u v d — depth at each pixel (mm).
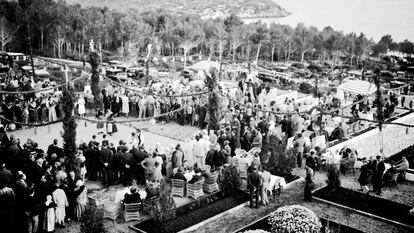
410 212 17203
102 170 19875
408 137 32281
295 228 14852
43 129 27391
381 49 81125
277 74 56500
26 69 45656
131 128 29094
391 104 35625
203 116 29469
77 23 70750
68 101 18781
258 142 24656
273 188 19875
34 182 17625
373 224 17438
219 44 82375
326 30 92188
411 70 65500
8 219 15312
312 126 28125
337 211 18547
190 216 17469
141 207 17938
